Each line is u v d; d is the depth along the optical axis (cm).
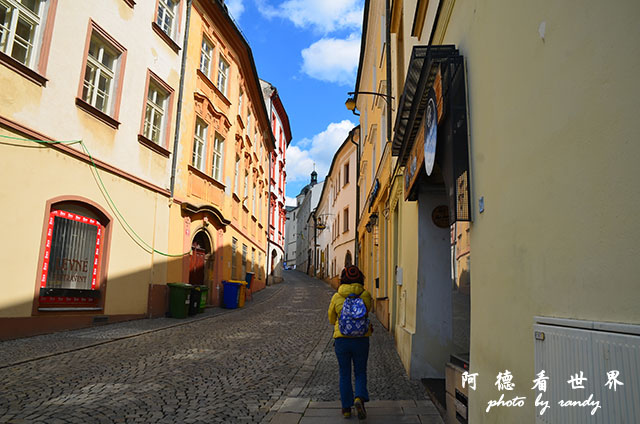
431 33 567
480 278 356
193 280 1641
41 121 951
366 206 1928
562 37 215
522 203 266
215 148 1891
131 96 1265
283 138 4531
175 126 1502
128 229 1241
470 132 393
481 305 353
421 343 686
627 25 164
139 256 1289
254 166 2728
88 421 452
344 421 482
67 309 1017
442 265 698
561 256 216
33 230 927
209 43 1808
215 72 1842
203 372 689
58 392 549
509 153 289
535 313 245
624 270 166
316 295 2645
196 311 1473
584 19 195
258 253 2983
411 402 558
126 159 1240
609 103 176
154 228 1366
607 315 177
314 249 5534
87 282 1096
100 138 1134
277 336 1089
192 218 1608
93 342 884
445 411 489
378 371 739
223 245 1905
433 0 599
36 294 929
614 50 172
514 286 278
